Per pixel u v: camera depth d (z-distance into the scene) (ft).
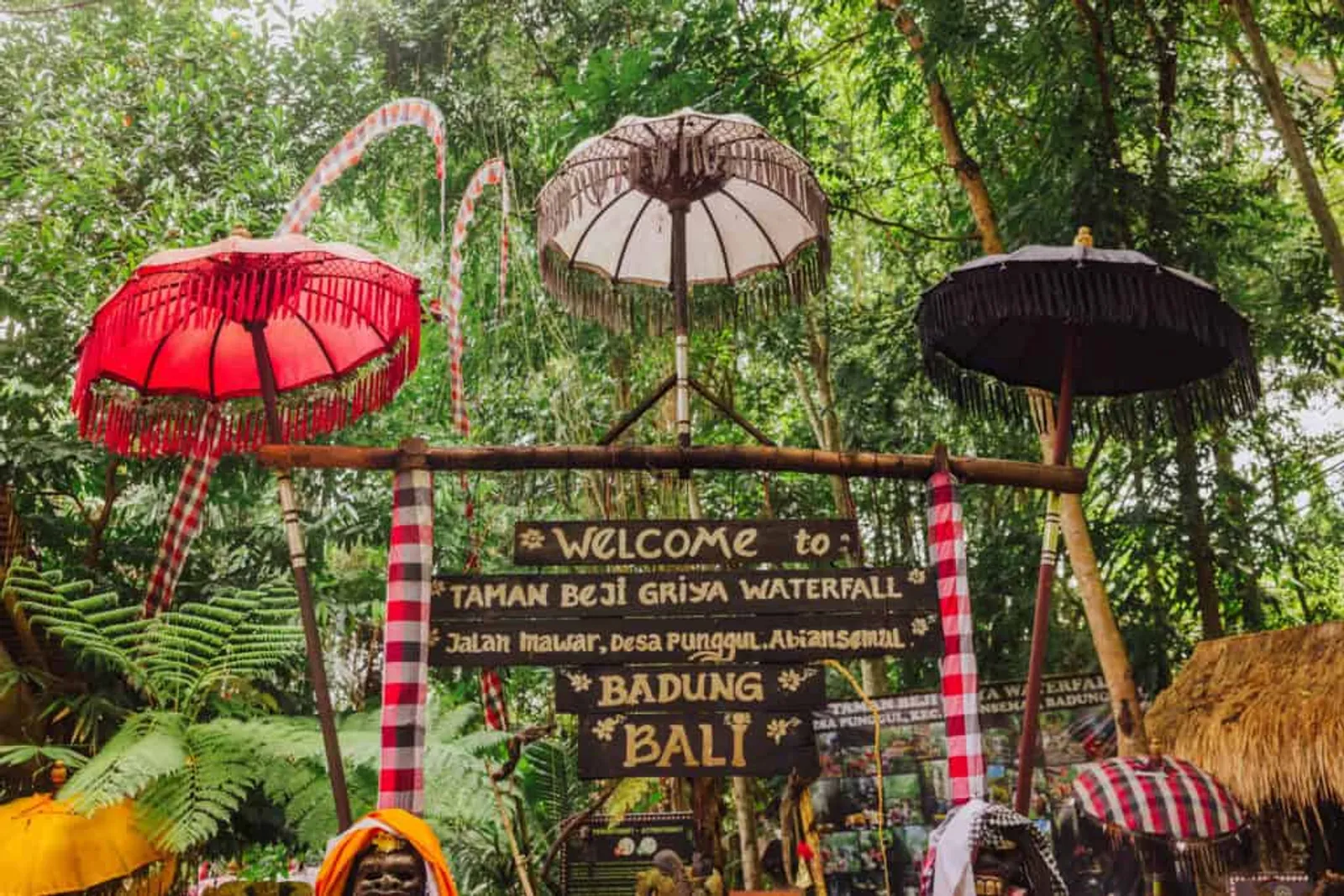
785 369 40.37
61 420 26.37
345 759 15.83
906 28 28.35
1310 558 33.27
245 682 18.57
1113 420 15.85
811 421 36.50
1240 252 29.48
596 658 12.98
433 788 16.46
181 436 15.49
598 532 13.35
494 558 29.22
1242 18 24.56
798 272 16.46
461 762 16.83
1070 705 28.99
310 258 13.53
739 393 40.57
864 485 37.63
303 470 25.90
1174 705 23.81
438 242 34.76
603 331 32.12
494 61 35.19
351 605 27.22
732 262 16.84
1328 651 20.93
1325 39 31.63
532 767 30.25
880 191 38.09
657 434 33.65
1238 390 14.57
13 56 26.81
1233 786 20.71
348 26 33.32
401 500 13.23
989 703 29.12
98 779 14.52
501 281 18.60
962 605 13.37
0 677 16.93
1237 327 13.30
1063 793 28.25
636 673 13.03
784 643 13.20
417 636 12.81
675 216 14.69
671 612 13.19
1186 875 23.20
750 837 28.86
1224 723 21.70
